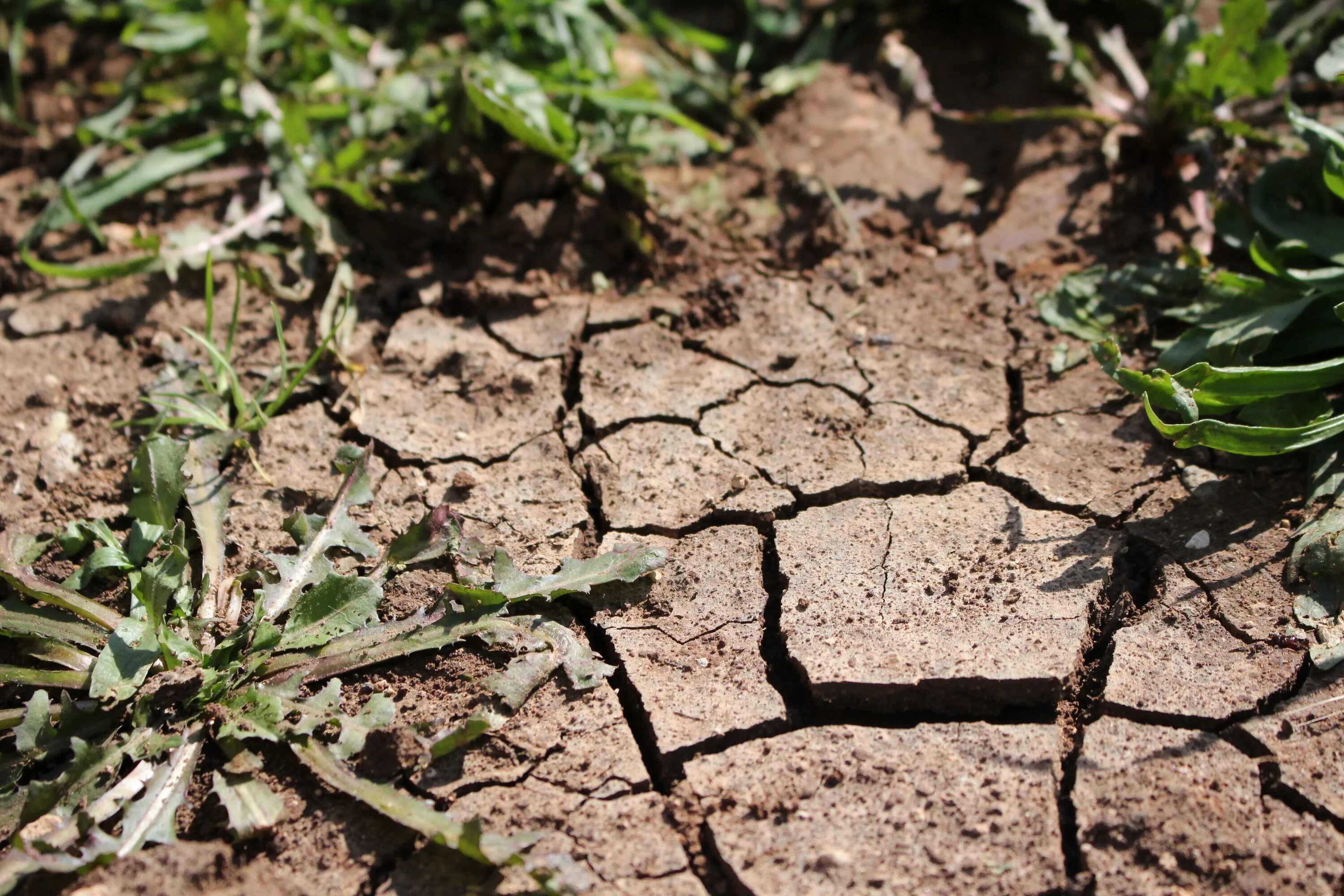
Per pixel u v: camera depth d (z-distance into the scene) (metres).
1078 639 0.55
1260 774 0.52
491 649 0.56
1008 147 0.74
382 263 0.70
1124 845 0.51
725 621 0.57
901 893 0.50
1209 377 0.58
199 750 0.53
